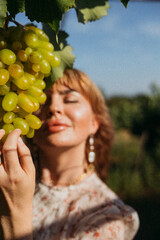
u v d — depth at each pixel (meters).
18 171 1.27
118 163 10.87
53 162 2.05
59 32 1.56
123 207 1.87
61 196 1.95
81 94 2.11
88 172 2.17
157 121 12.72
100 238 1.69
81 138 2.03
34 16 1.28
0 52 1.26
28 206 1.34
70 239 1.75
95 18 1.61
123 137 13.30
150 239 6.56
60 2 1.27
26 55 1.33
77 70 2.17
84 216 1.82
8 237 1.32
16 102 1.28
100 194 1.96
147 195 9.38
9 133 1.28
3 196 1.29
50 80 1.54
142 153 11.55
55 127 1.95
